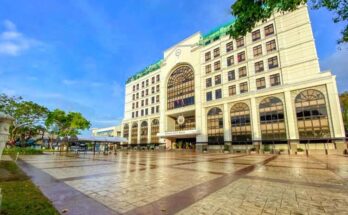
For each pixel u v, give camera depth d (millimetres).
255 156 24625
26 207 4488
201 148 42438
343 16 5125
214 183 7559
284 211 4469
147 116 60562
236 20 5441
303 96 30641
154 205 4953
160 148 52594
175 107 52844
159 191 6348
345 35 5430
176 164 14711
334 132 27062
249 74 38094
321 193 5980
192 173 10102
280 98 32969
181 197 5648
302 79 31188
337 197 5531
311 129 29109
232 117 39219
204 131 43625
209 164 14680
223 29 45406
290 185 7125
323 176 8938
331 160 17234
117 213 4406
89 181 7980
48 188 6766
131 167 12742
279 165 13711
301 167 12367
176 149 50594
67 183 7598
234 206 4832
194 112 50031
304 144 29453
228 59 42562
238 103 38719
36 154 27922
